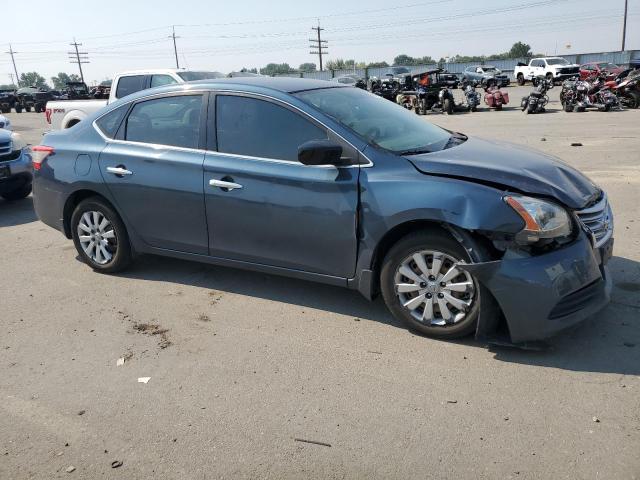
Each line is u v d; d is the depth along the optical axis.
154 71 11.13
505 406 3.06
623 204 6.91
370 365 3.54
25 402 3.30
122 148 4.93
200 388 3.37
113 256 5.23
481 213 3.39
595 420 2.90
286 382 3.39
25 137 19.30
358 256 3.91
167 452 2.82
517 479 2.53
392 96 25.34
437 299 3.73
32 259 5.96
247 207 4.26
